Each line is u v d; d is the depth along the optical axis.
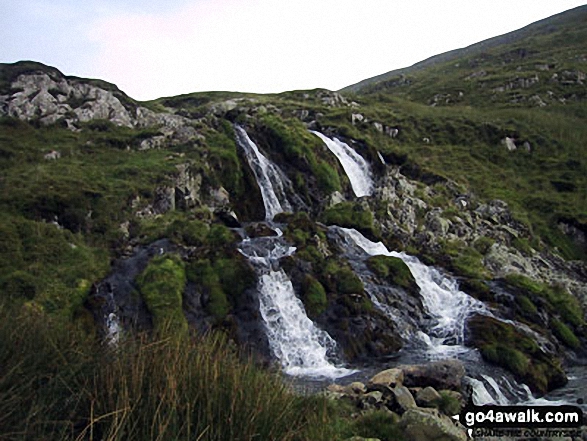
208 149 28.69
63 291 16.05
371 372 14.58
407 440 8.19
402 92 76.19
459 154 40.03
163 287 16.72
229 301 17.28
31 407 5.51
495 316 18.86
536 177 37.22
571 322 20.41
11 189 20.64
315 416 7.58
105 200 21.50
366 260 20.97
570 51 80.44
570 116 51.94
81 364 6.63
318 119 41.59
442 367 12.54
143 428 5.60
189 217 22.91
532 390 14.35
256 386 6.91
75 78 32.47
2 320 7.27
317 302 17.83
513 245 27.33
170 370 6.29
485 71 75.88
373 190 33.03
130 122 31.30
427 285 20.81
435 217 27.80
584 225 30.28
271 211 28.83
